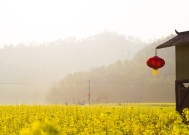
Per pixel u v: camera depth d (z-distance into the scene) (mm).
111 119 16094
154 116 23531
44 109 32875
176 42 22281
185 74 22562
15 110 30969
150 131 14555
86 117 25422
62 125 17703
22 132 4449
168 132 14164
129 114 26641
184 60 22672
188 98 21781
